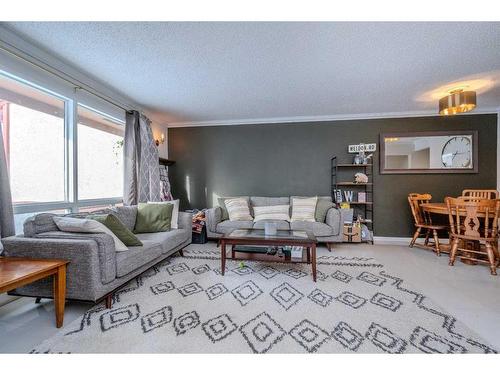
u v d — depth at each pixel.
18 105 2.13
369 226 4.04
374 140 4.08
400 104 3.57
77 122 2.58
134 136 3.28
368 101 3.44
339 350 1.33
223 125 4.50
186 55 2.17
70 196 2.55
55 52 2.12
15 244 1.69
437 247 3.11
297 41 1.96
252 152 4.43
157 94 3.12
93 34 1.87
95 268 1.65
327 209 3.59
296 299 1.91
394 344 1.38
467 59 2.27
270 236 2.41
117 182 3.38
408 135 3.95
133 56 2.19
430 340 1.41
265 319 1.63
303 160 4.30
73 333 1.48
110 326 1.55
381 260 2.90
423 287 2.14
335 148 4.20
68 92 2.44
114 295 1.97
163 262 2.81
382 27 1.79
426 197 3.45
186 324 1.57
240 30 1.82
